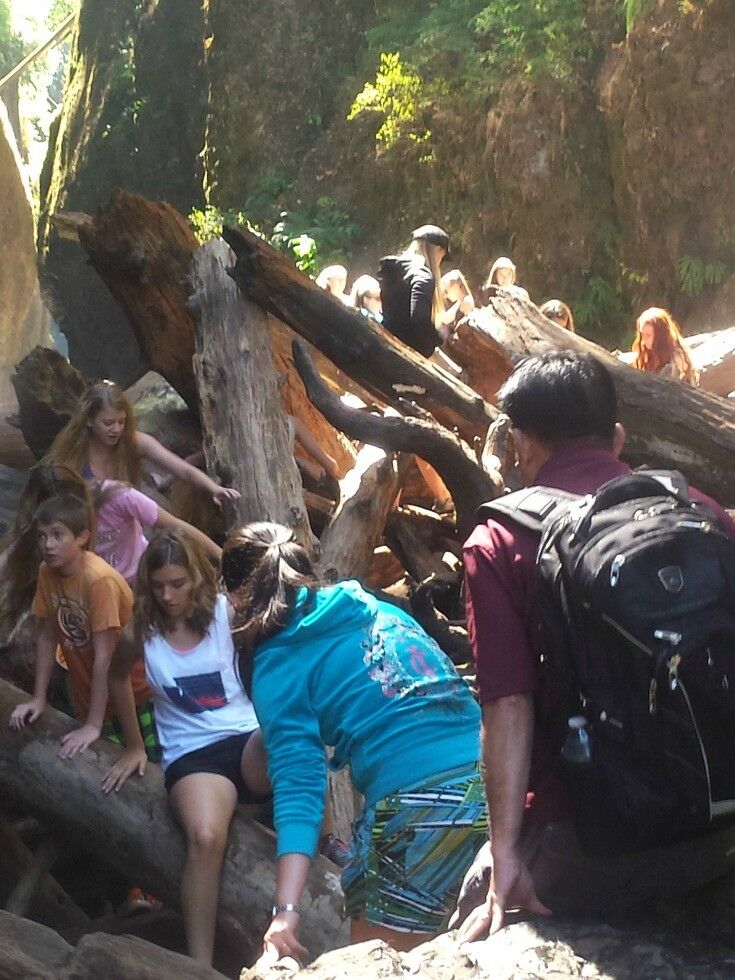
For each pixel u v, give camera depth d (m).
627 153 17.44
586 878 2.28
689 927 2.28
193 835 3.78
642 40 17.11
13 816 5.60
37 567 4.70
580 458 2.34
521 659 2.20
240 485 6.10
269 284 6.75
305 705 2.94
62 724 4.45
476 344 7.28
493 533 2.24
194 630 3.98
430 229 7.97
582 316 18.05
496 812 2.21
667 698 1.92
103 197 28.45
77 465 5.43
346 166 20.39
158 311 7.59
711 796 1.97
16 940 2.74
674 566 1.96
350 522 6.44
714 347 9.83
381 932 2.94
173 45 26.94
